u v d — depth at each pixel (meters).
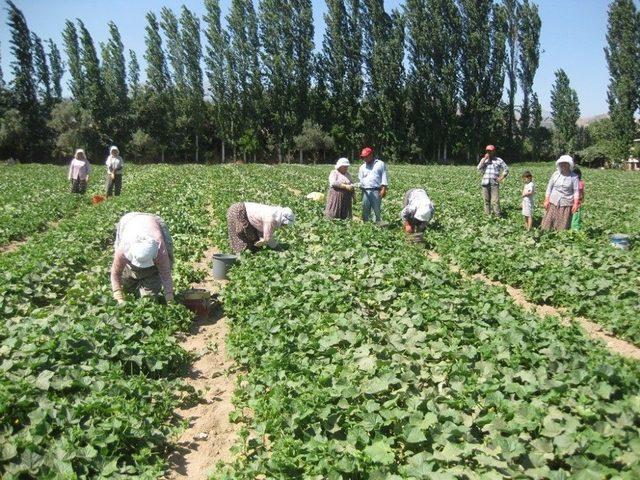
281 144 67.69
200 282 11.12
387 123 66.19
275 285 9.25
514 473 4.58
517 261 11.58
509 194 26.64
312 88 67.69
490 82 67.12
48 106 67.56
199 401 6.53
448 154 69.38
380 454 4.74
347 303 8.71
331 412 5.47
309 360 6.80
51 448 4.95
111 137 67.19
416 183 31.75
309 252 11.96
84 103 67.44
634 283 10.32
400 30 64.56
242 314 8.44
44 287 9.96
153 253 7.86
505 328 7.52
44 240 13.77
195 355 7.69
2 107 61.75
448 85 65.62
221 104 67.69
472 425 5.37
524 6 69.50
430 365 6.58
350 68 66.25
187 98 68.56
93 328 7.15
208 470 5.27
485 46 65.25
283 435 5.32
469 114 67.88
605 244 13.52
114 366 6.53
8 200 21.78
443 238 14.20
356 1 64.50
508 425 5.12
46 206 19.95
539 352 6.77
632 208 21.88
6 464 4.67
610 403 5.44
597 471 4.46
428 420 5.18
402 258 11.06
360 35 65.44
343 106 67.19
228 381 7.06
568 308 9.80
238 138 68.62
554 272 10.59
